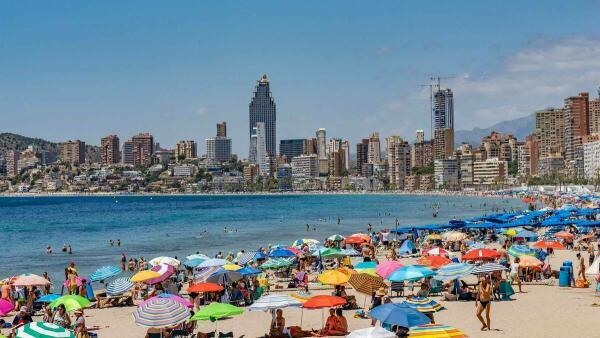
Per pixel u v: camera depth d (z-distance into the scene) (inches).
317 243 3019.2
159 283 1856.5
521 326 1339.8
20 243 4483.3
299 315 1572.3
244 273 1867.6
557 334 1266.0
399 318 1026.7
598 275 1696.6
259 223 6520.7
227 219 7362.2
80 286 1862.7
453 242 3206.2
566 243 3014.3
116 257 3496.6
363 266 1847.9
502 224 3646.7
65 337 973.8
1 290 1831.9
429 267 1888.5
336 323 1304.1
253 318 1550.2
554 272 1995.6
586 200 7367.1
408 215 7824.8
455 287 1664.6
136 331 1477.6
